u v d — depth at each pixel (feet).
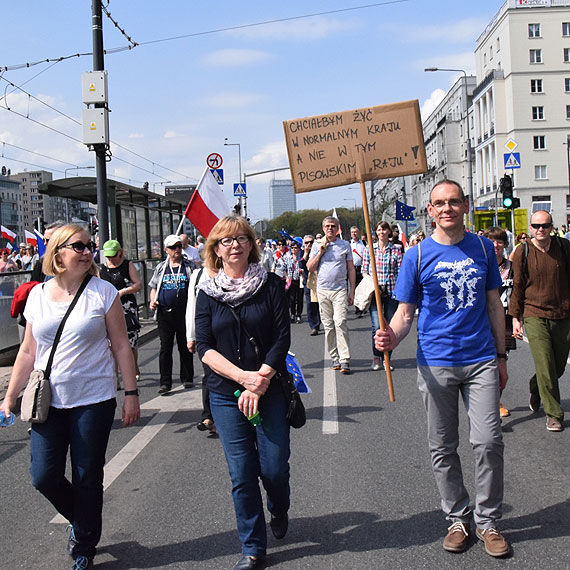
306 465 17.19
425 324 12.50
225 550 12.62
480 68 254.47
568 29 218.59
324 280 29.99
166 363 26.58
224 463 17.78
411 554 12.06
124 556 12.54
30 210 593.42
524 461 16.98
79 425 11.75
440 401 12.39
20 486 16.78
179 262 26.55
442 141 299.99
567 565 11.44
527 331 19.76
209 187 26.14
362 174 15.12
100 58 42.68
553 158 219.41
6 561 12.61
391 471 16.43
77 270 12.03
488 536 12.05
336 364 30.55
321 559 12.01
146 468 17.65
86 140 42.50
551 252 19.57
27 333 12.22
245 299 11.76
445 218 12.24
